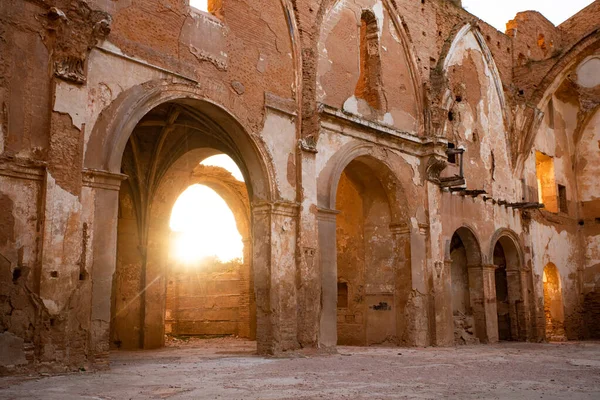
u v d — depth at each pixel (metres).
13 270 10.28
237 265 27.11
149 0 13.09
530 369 12.14
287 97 16.05
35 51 10.91
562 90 30.16
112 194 11.73
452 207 21.80
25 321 10.30
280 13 16.22
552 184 28.92
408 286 19.25
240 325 24.88
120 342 18.66
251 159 15.21
